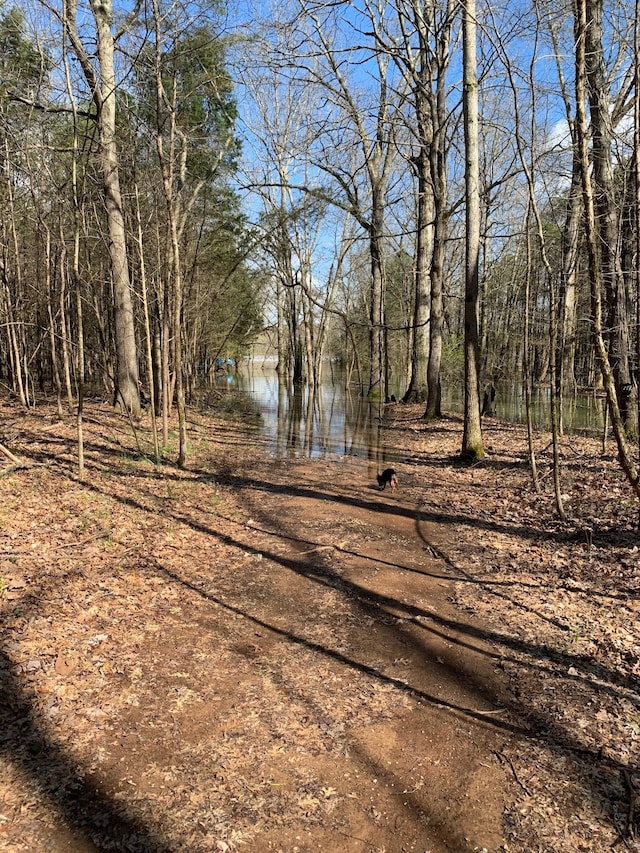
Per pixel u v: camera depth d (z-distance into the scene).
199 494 9.05
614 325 9.42
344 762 3.39
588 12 6.00
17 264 14.38
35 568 5.42
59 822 2.83
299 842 2.82
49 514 6.86
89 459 9.83
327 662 4.49
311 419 19.77
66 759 3.25
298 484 10.38
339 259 28.12
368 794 3.15
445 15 14.61
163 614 5.09
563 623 5.03
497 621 5.17
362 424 19.17
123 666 4.20
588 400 21.31
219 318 31.81
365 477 11.14
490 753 3.49
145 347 21.41
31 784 3.03
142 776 3.18
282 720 3.74
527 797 3.14
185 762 3.31
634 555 6.16
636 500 7.76
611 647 4.58
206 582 5.91
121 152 12.46
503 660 4.53
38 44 8.11
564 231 9.64
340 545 7.17
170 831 2.83
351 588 5.91
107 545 6.28
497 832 2.91
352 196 21.53
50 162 11.77
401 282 38.16
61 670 4.01
